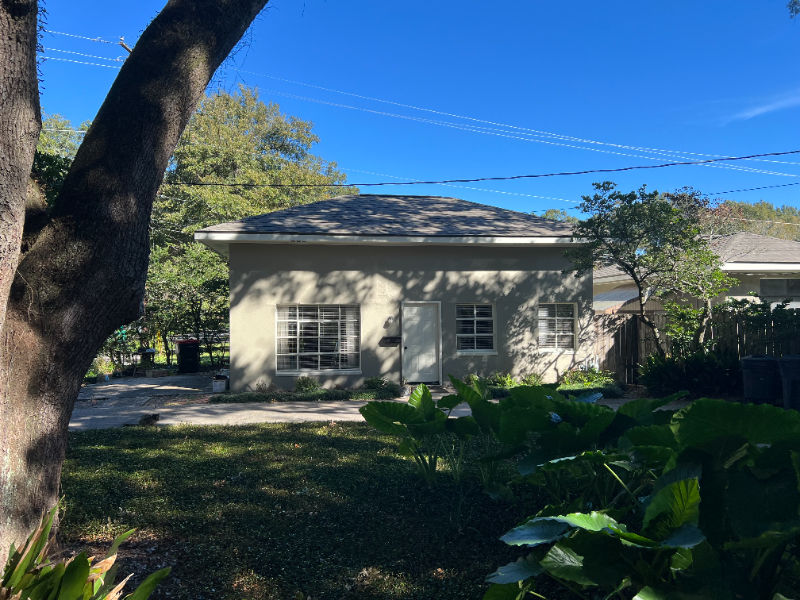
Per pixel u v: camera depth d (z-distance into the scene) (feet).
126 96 11.68
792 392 29.78
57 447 11.53
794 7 34.68
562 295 47.62
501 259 46.96
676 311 40.75
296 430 27.63
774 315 35.24
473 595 10.70
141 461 20.89
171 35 12.18
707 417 9.11
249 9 13.35
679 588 7.46
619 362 46.93
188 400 40.37
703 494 8.82
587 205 39.70
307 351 44.52
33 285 10.82
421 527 14.16
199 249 63.00
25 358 10.84
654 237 38.24
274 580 11.43
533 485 16.33
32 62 10.00
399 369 45.32
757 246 53.36
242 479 18.43
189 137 94.22
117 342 57.26
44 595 6.33
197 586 11.16
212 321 64.18
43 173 16.71
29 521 10.91
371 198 55.67
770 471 8.34
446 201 56.39
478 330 47.26
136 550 12.87
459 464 17.89
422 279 45.85
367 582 11.31
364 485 17.61
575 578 8.06
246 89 118.93
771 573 7.98
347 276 44.68
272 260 43.50
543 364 47.14
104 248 11.09
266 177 95.81
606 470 13.00
